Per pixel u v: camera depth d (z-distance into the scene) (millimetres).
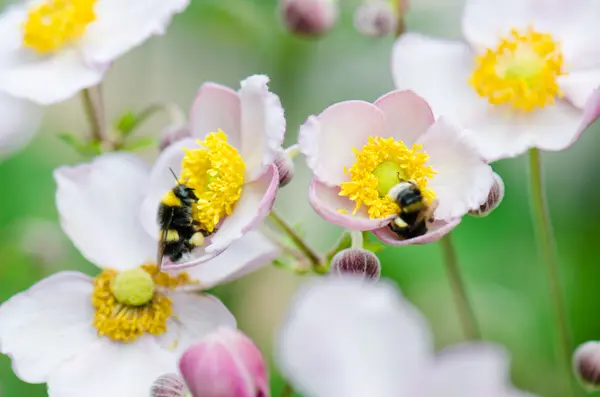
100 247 442
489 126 458
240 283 533
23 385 505
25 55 487
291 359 357
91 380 431
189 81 622
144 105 623
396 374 360
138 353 434
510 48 462
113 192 444
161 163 439
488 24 468
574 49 463
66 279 439
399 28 489
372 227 418
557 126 454
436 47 466
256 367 390
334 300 359
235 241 433
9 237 543
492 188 431
